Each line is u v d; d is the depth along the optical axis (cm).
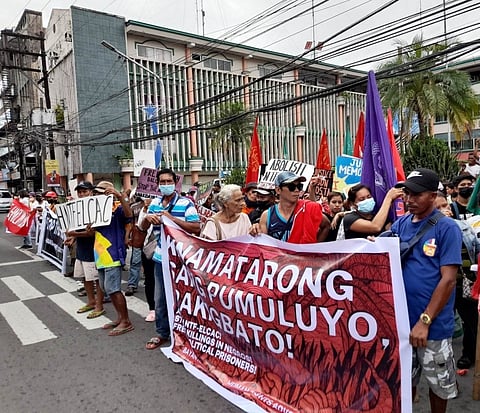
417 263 245
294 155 3803
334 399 268
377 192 373
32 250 1200
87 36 2847
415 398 307
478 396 310
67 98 2972
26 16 3647
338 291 268
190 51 3228
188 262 384
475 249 341
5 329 518
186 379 362
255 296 317
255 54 3441
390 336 246
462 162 1195
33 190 3703
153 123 2025
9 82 4075
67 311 585
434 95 1644
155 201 452
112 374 379
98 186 475
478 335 307
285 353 298
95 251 478
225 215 392
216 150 3077
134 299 627
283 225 352
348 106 4188
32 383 369
